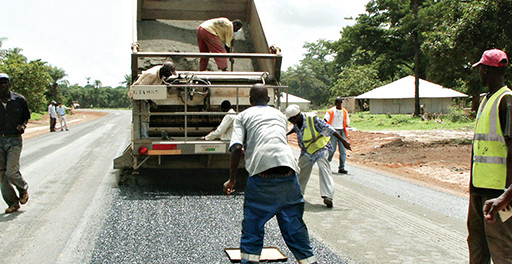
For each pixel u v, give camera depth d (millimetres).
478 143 3549
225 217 6113
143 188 8172
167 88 7859
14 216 6160
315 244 5047
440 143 16719
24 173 10031
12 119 6270
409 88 47688
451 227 5820
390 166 12109
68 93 136750
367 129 28109
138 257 4516
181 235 5277
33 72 47531
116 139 20203
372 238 5305
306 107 75438
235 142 3967
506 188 3316
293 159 3992
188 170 9836
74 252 4664
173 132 8180
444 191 8375
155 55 8062
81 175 9711
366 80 61906
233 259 4355
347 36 59250
